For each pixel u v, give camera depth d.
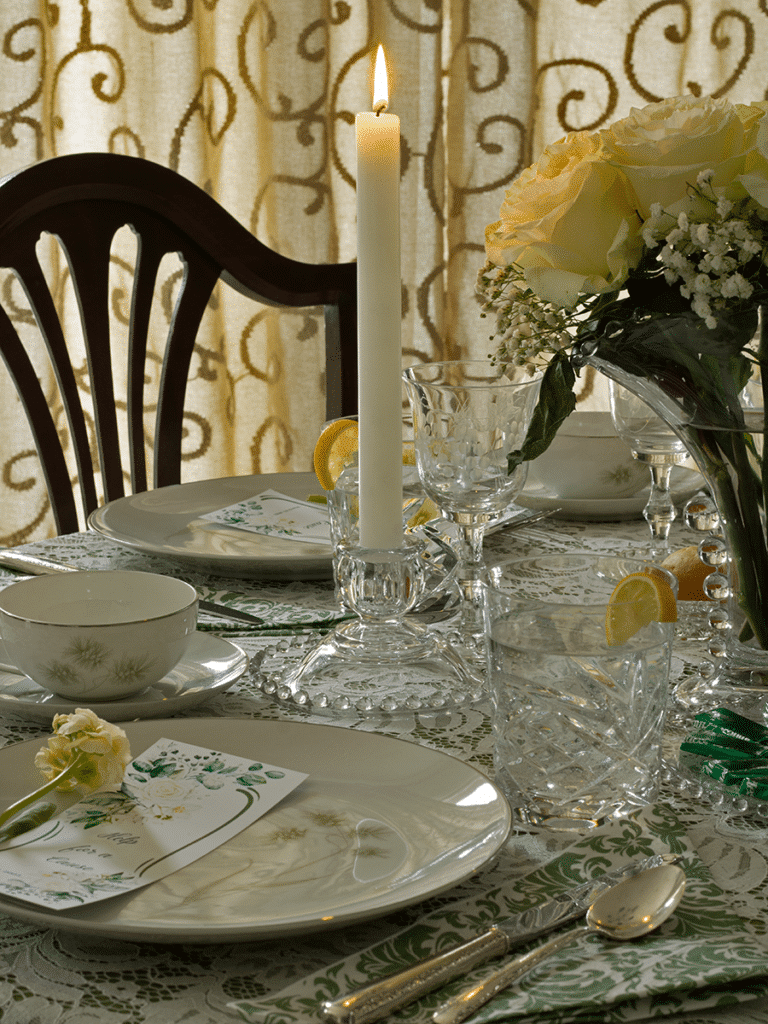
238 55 1.99
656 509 0.88
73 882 0.42
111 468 1.32
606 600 0.56
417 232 2.10
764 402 0.54
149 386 2.07
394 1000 0.36
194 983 0.39
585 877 0.44
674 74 2.13
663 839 0.46
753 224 0.51
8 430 1.93
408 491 0.85
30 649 0.61
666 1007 0.37
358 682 0.65
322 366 2.08
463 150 2.10
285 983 0.39
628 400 0.84
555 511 1.02
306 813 0.49
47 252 1.90
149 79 1.93
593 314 0.55
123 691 0.62
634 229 0.53
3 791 0.50
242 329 2.09
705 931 0.40
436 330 2.14
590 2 2.11
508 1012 0.36
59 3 1.90
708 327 0.50
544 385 0.59
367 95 2.04
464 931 0.41
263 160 2.03
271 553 0.92
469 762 0.57
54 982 0.39
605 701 0.50
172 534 0.97
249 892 0.43
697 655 0.74
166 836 0.46
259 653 0.71
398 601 0.66
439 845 0.46
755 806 0.52
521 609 0.50
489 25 2.05
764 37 2.12
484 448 0.72
